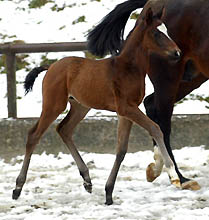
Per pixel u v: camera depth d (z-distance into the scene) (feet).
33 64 56.95
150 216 27.66
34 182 36.22
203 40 33.30
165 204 29.84
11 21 62.49
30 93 54.13
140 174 37.91
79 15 61.82
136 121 28.91
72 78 30.60
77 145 44.45
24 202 31.01
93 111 49.80
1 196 32.48
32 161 42.78
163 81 34.94
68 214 28.27
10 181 36.81
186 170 38.73
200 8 33.50
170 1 34.76
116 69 29.27
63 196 32.09
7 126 44.45
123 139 29.84
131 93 29.04
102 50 34.17
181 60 34.50
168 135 34.96
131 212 28.22
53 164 41.96
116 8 34.27
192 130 44.06
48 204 30.37
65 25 60.90
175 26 34.24
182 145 44.11
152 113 35.91
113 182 29.91
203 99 51.65
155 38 28.99
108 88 29.43
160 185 34.58
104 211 28.25
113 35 34.09
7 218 27.71
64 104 31.14
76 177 37.45
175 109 50.24
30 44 45.09
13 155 44.29
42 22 61.87
